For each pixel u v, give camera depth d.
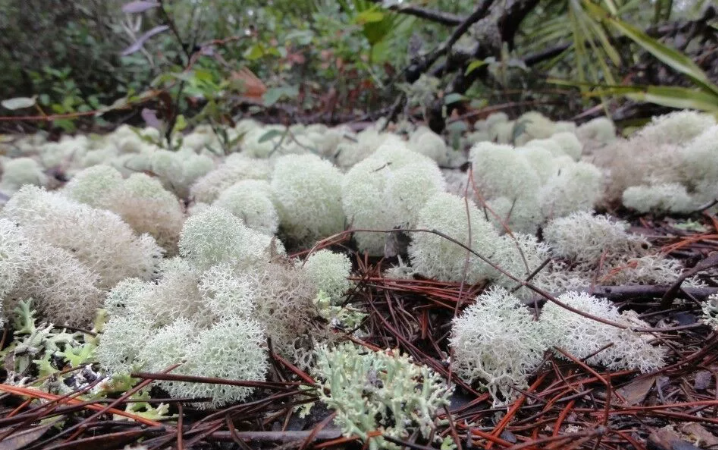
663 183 0.44
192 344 0.22
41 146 0.76
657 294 0.29
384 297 0.31
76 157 0.64
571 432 0.20
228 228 0.26
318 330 0.25
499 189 0.38
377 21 0.72
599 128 0.64
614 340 0.25
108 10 1.10
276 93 0.57
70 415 0.20
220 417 0.21
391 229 0.33
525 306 0.26
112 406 0.20
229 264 0.26
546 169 0.44
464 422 0.21
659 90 0.60
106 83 1.09
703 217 0.43
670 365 0.24
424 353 0.26
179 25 1.05
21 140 0.79
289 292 0.25
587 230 0.34
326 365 0.20
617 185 0.47
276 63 0.84
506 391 0.23
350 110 0.91
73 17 1.08
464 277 0.29
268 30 1.00
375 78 0.77
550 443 0.19
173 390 0.22
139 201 0.35
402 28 0.87
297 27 0.97
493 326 0.24
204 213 0.26
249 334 0.22
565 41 0.82
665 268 0.32
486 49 0.67
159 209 0.35
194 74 0.58
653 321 0.28
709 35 0.66
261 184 0.37
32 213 0.31
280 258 0.27
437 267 0.31
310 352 0.24
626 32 0.63
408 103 0.71
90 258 0.29
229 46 1.05
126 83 1.07
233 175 0.42
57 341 0.24
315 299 0.27
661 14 0.80
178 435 0.19
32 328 0.24
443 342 0.27
